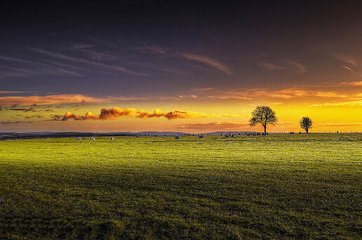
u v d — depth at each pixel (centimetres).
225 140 12788
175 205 2697
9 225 2327
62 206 2727
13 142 14525
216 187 3344
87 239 2100
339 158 5666
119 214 2491
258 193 3045
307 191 3070
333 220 2252
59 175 4288
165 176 4041
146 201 2847
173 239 2050
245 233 2088
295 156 6131
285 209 2527
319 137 14612
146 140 14375
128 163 5475
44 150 8975
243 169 4522
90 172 4497
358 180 3562
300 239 1981
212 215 2417
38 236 2158
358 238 1956
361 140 11438
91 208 2653
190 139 14312
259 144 9906
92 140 15375
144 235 2111
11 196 3116
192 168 4712
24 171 4722
